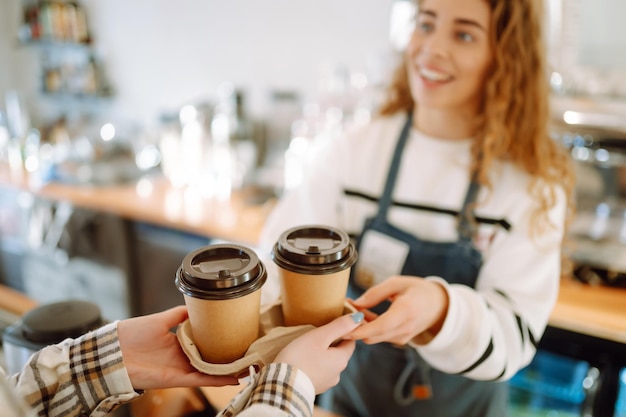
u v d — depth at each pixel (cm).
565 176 128
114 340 72
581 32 164
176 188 271
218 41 293
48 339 84
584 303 166
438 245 124
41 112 380
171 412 94
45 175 281
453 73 117
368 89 234
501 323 103
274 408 58
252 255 69
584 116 166
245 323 68
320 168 142
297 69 274
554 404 185
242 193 260
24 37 341
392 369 127
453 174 127
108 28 328
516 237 118
